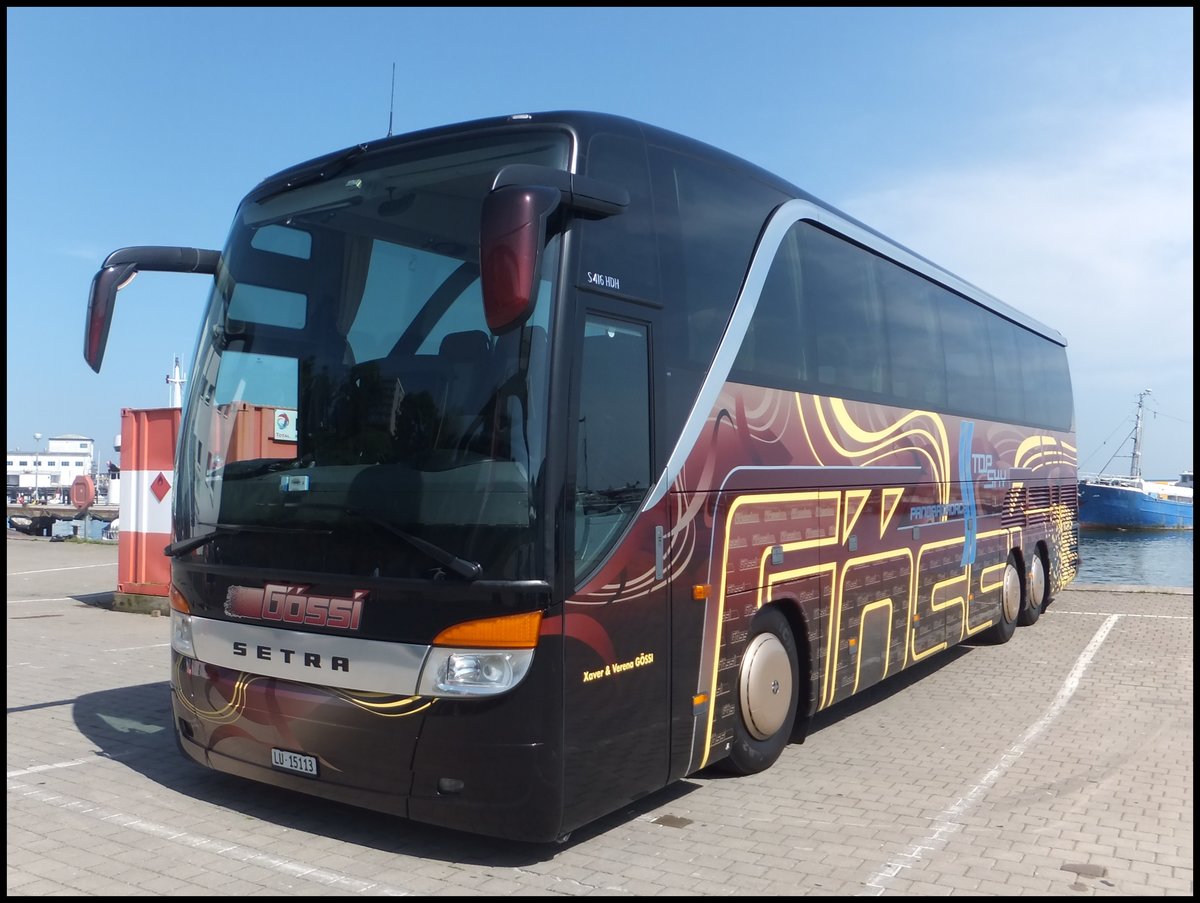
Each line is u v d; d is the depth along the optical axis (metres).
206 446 5.70
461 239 5.07
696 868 4.93
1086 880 4.86
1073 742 7.46
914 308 9.12
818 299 7.29
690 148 6.04
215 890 4.55
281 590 5.13
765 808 5.89
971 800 6.07
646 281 5.39
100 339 5.71
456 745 4.58
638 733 5.14
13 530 35.59
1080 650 11.43
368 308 5.26
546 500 4.61
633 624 5.11
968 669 10.38
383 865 4.88
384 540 4.80
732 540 5.97
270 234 5.80
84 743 7.02
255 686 5.23
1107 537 56.56
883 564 8.08
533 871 4.84
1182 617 14.06
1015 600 11.94
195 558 5.61
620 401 5.11
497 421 4.67
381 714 4.76
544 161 5.09
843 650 7.35
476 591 4.55
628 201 5.10
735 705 6.08
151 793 5.93
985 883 4.80
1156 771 6.71
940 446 9.45
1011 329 12.09
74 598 15.33
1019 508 12.09
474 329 4.86
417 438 4.85
